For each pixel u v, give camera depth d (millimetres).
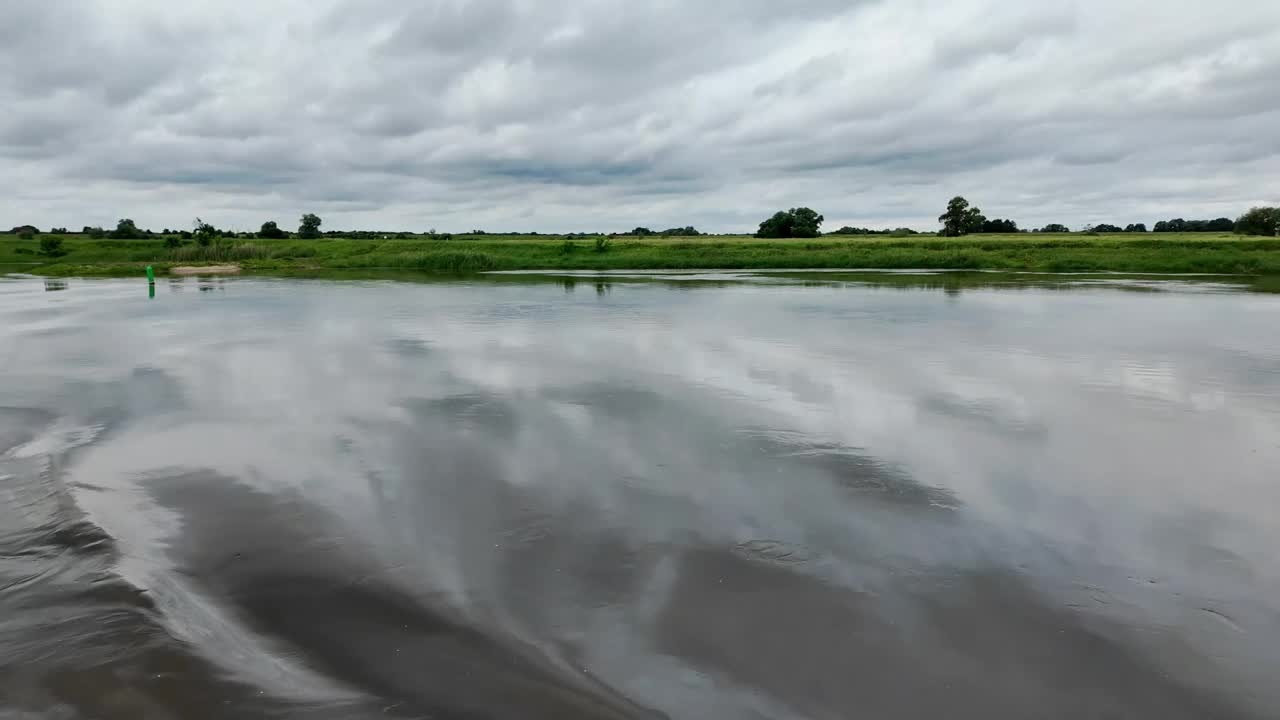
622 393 14023
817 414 12469
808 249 74000
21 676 5012
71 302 33719
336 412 12461
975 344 20359
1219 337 21906
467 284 47625
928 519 8016
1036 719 4883
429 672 5297
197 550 7102
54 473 9211
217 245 81000
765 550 7223
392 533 7555
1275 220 91812
